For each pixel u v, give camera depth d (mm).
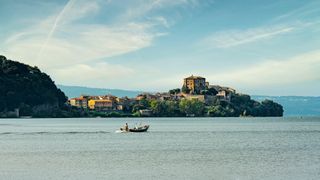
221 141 136625
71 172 75062
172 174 73250
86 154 100125
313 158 91188
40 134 170875
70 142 132625
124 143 128625
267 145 122250
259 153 101562
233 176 71250
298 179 68188
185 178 69875
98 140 140000
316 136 160000
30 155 98562
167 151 106500
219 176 71438
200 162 86438
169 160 89438
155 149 111125
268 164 83000
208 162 86438
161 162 86562
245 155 97688
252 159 90375
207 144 125812
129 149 111062
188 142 132375
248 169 77438
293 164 82562
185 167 80125
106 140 140000
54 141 136750
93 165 82688
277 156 95375
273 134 172375
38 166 81625
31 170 77188
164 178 70125
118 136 158750
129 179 69125
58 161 88125
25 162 86875
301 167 78875
